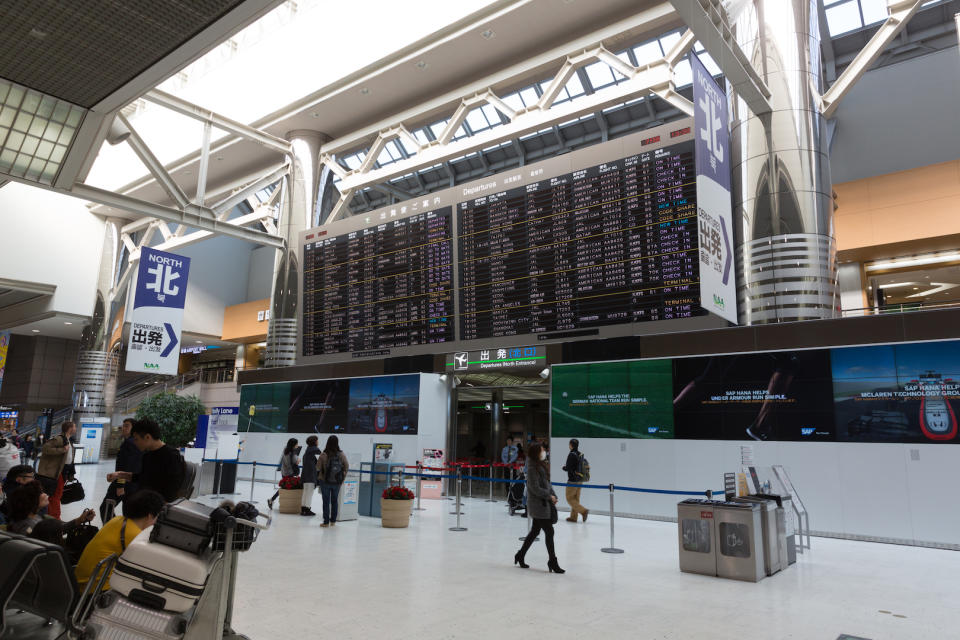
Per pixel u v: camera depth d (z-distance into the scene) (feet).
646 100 65.67
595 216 41.37
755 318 34.91
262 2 16.11
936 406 28.81
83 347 85.20
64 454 23.82
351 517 34.40
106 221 88.69
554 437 40.91
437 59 52.31
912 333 29.58
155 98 53.72
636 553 25.34
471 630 14.62
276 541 26.63
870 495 29.86
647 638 14.32
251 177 74.23
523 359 43.86
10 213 79.87
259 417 62.64
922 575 22.07
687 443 35.55
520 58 52.34
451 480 49.57
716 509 21.61
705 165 25.64
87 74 19.71
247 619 15.02
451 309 48.62
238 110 64.59
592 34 47.47
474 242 47.47
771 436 32.96
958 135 53.98
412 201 51.75
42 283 81.61
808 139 35.47
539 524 22.12
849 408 31.07
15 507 15.79
